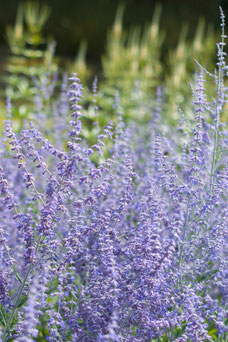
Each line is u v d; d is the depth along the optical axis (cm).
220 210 375
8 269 332
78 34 1716
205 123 365
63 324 268
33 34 875
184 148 382
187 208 306
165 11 1809
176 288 310
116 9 1825
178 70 764
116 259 295
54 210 261
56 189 276
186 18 1747
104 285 272
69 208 368
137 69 819
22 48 861
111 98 766
